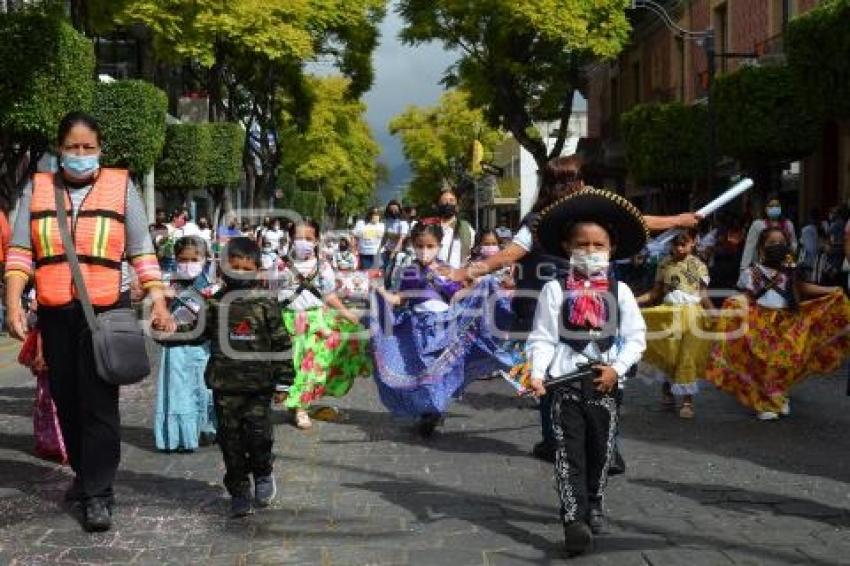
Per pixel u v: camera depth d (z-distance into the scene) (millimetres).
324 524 5297
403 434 7777
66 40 16641
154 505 5699
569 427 4797
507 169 83000
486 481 6246
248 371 5457
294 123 42062
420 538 5047
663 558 4711
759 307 8422
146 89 21875
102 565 4652
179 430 7070
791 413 8742
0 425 8141
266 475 5602
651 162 28078
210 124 31672
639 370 9172
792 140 20859
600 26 31219
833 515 5457
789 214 25688
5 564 4664
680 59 34719
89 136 5266
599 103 46938
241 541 5000
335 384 8297
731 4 29109
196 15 24328
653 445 7387
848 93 16219
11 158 17641
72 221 5293
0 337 14500
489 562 4668
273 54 26672
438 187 80938
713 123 22422
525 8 30203
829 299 8391
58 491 6031
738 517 5422
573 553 4727
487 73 33906
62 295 5289
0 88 16266
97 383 5250
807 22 16766
